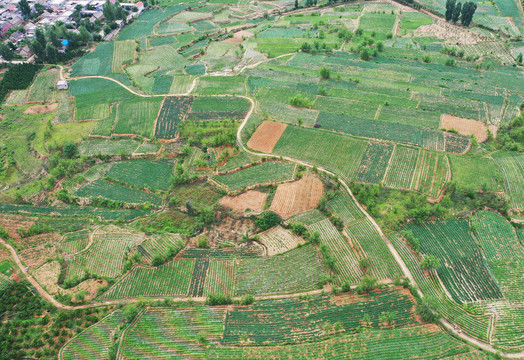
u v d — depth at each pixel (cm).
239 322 7325
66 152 11856
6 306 7869
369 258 8312
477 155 10994
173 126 12794
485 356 6538
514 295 7538
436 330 6969
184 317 7456
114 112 13725
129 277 8350
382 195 9788
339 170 10669
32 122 13662
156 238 9269
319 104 13700
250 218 9531
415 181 10112
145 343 7056
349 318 7262
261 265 8444
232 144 11844
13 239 9531
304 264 8388
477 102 13400
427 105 13350
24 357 7062
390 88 14488
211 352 6850
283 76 15688
